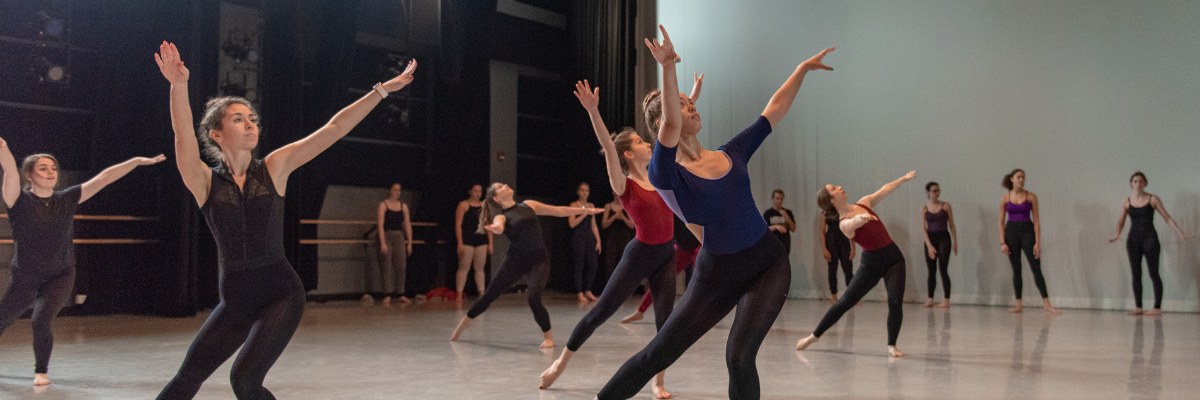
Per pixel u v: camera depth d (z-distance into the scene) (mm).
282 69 6691
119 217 5762
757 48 8375
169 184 5926
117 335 4680
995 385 2893
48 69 5840
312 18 7059
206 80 6129
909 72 7484
